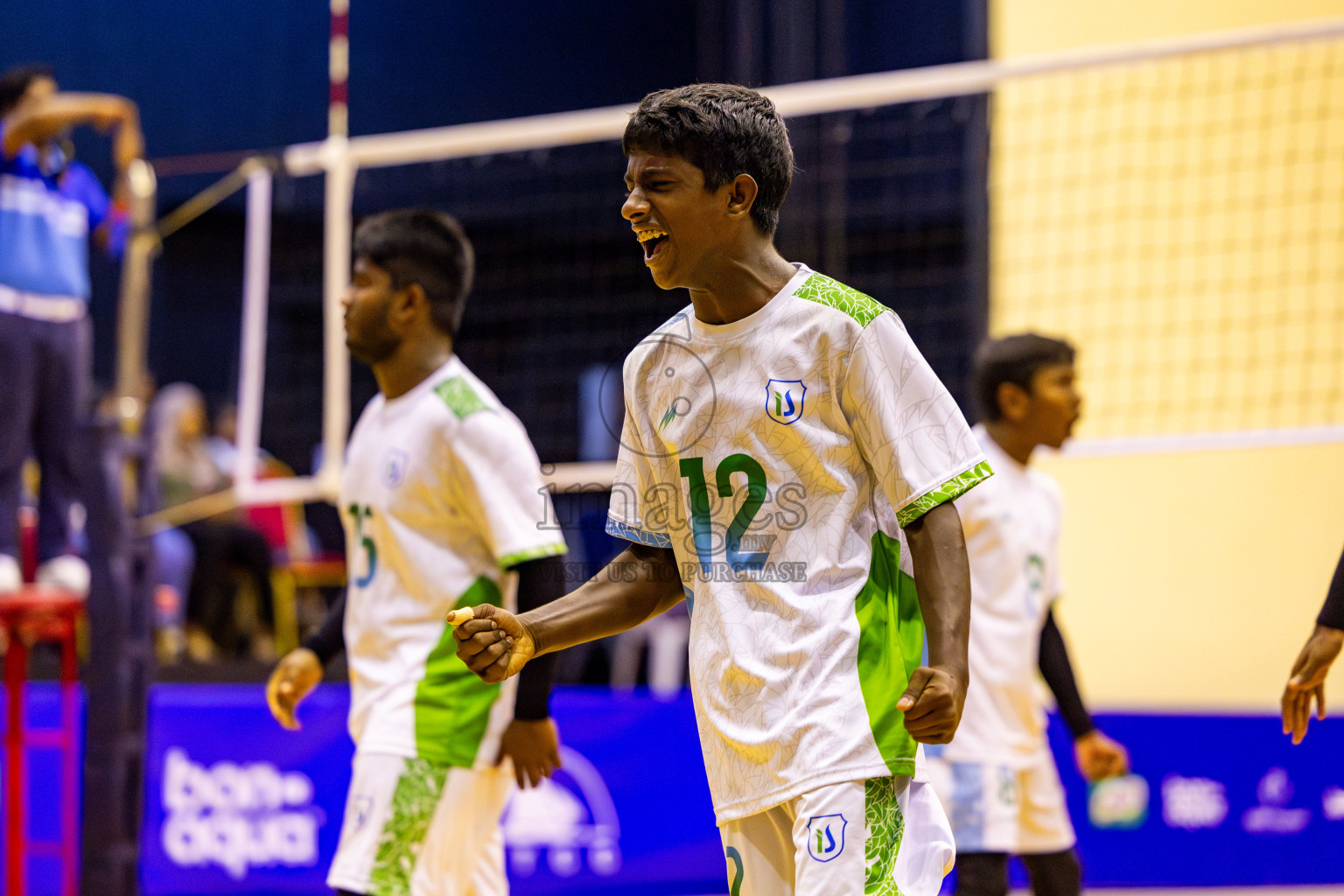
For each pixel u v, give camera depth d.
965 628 5.36
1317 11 17.84
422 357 8.67
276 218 24.34
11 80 13.33
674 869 14.76
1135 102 18.48
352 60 27.11
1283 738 15.48
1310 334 17.70
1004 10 19.19
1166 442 13.99
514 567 8.07
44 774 14.45
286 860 14.49
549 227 23.41
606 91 27.52
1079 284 18.67
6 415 12.81
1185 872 15.24
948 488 5.52
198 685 15.44
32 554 13.38
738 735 5.62
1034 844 10.26
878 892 5.28
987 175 19.00
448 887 7.99
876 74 21.97
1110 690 18.39
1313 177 17.70
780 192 5.80
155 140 26.03
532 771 8.22
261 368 15.59
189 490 18.69
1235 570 18.03
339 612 9.34
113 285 25.33
